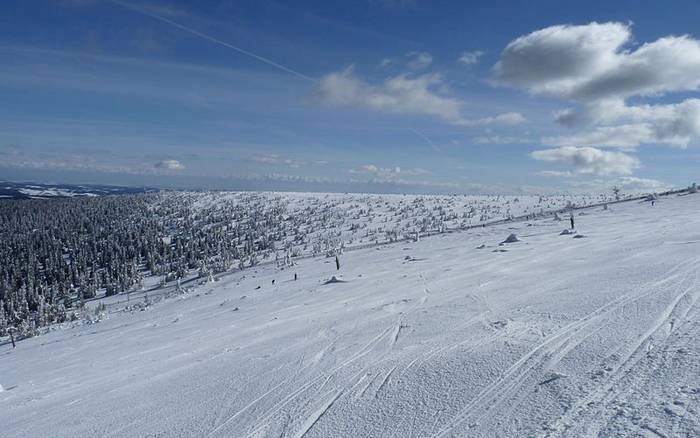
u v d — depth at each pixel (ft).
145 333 106.22
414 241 298.56
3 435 33.30
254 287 203.00
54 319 303.68
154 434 26.45
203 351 54.29
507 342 30.58
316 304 87.04
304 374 33.09
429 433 19.88
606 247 87.76
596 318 32.68
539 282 56.95
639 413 17.54
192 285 342.44
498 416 20.04
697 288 36.40
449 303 53.21
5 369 90.33
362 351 37.27
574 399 19.95
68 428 31.14
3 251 613.11
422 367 28.86
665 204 222.07
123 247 612.29
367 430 21.54
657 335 26.27
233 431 24.61
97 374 54.03
